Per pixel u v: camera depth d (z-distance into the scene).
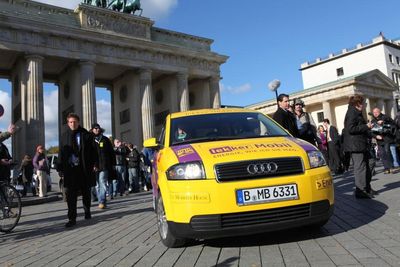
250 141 6.75
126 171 23.02
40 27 39.25
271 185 5.78
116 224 10.05
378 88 77.56
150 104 47.91
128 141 51.34
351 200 10.33
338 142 20.77
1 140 10.20
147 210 12.59
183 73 52.03
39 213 15.03
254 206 5.68
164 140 7.76
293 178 5.89
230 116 8.28
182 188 5.88
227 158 5.94
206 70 54.88
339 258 5.21
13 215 10.04
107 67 47.88
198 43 55.88
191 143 7.09
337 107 76.38
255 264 5.23
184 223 5.82
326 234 6.62
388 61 94.62
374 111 17.50
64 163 10.62
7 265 6.37
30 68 38.75
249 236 6.84
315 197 5.95
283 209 5.79
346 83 71.69
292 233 6.86
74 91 44.22
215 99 55.53
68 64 45.31
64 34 40.97
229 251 6.01
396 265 4.77
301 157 6.12
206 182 5.77
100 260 6.20
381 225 7.00
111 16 45.81
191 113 8.55
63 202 19.80
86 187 11.44
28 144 37.59
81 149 10.99
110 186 18.80
